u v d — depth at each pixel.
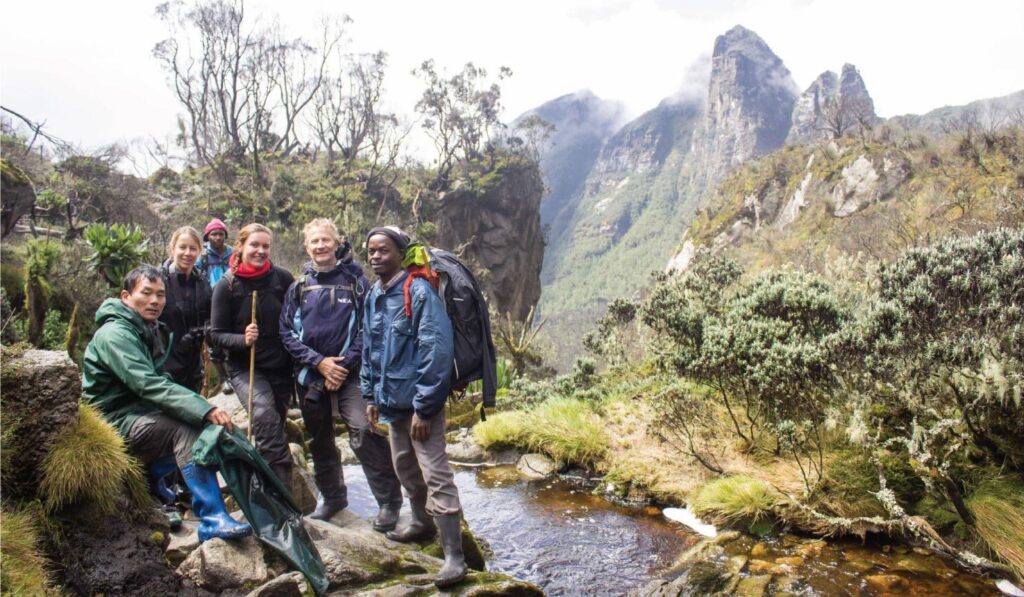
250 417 3.83
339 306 3.96
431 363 3.24
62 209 25.97
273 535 3.31
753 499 5.85
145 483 3.59
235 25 60.00
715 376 6.91
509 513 6.54
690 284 9.42
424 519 4.06
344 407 4.06
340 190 56.31
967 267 5.70
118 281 10.52
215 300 4.00
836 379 6.11
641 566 5.20
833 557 5.10
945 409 5.92
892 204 33.47
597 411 8.73
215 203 45.41
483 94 68.62
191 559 3.24
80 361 11.84
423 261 3.39
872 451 5.56
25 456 3.13
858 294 8.49
